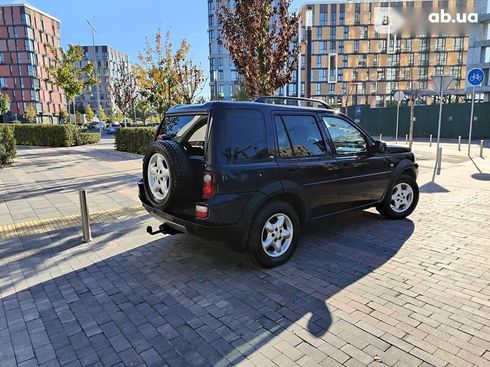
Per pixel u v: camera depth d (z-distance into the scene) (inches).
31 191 342.0
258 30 375.6
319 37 3267.7
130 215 259.6
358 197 208.7
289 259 177.8
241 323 125.5
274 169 163.2
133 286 153.9
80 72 1100.5
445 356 106.8
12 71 3302.2
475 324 122.5
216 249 193.6
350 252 186.7
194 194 155.8
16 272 168.4
